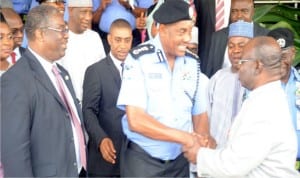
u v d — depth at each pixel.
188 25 1.88
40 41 2.03
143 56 1.95
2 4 3.04
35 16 2.02
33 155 1.97
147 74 1.94
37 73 2.00
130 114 1.93
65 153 2.04
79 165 2.19
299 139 2.62
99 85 2.67
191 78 2.01
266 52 1.85
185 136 1.94
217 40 3.10
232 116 2.52
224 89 2.57
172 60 1.98
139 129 1.93
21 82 1.94
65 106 2.06
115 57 2.73
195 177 2.28
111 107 2.69
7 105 1.91
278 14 4.33
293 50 2.58
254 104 1.84
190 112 2.05
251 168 1.82
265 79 1.87
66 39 2.08
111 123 2.68
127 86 1.94
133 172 2.02
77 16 2.99
